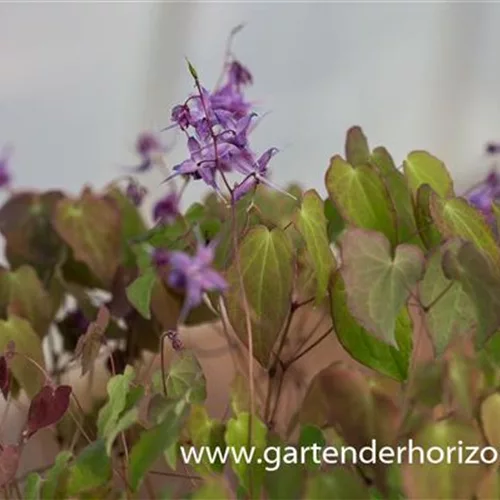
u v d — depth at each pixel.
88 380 0.91
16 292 0.88
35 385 0.81
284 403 0.88
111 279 0.90
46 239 0.93
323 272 0.76
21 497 0.82
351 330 0.76
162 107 1.31
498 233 0.79
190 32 1.32
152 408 0.74
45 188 1.30
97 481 0.75
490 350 0.77
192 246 0.83
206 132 0.75
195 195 1.20
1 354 0.80
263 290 0.75
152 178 1.24
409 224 0.80
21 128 1.26
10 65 1.24
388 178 0.81
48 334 0.91
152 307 0.86
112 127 1.32
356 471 0.77
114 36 1.29
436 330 0.75
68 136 1.30
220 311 0.80
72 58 1.28
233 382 0.78
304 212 0.76
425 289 0.75
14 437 0.90
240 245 0.75
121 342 0.91
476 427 0.76
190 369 0.77
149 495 0.82
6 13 1.22
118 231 0.90
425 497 0.74
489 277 0.74
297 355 0.83
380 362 0.76
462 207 0.76
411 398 0.82
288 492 0.74
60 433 0.85
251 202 0.76
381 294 0.74
